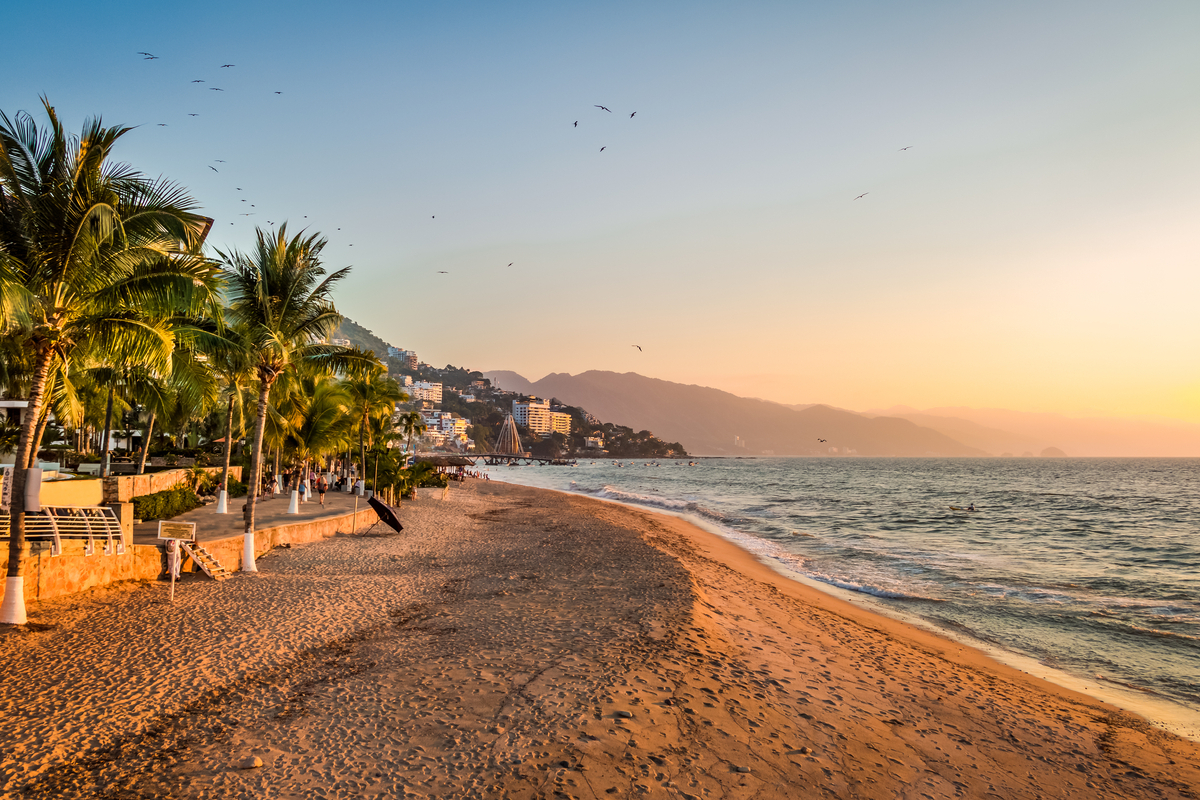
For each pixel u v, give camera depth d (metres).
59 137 10.52
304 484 35.03
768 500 67.88
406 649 10.97
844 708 9.96
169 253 12.59
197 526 21.27
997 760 8.83
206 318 16.25
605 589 16.58
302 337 18.83
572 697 9.02
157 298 11.61
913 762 8.45
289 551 20.98
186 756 6.97
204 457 40.47
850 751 8.48
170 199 12.10
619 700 9.02
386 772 6.82
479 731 7.87
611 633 12.30
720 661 11.24
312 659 10.26
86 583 13.46
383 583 16.56
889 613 17.97
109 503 20.42
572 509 46.91
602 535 29.36
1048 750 9.33
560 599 15.30
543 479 133.25
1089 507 59.31
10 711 7.74
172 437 52.19
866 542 33.97
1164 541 34.75
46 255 10.70
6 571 12.16
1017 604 19.16
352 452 47.78
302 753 7.15
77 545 13.82
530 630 12.41
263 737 7.49
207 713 8.07
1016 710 10.83
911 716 10.05
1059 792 8.09
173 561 14.09
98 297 11.36
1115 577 23.75
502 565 20.34
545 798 6.49
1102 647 14.91
